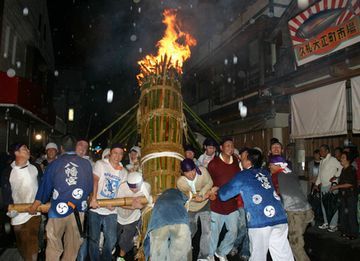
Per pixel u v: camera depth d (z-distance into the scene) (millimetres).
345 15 8516
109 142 5891
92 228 4508
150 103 4879
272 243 4082
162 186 4426
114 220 4684
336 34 8750
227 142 5250
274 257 4059
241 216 5625
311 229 7688
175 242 3818
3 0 12836
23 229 4609
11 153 4750
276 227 4051
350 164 6984
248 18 15047
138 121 5082
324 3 9148
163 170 4492
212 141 6477
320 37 9273
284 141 11977
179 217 3840
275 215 4020
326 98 9383
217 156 5426
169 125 4738
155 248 3797
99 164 4711
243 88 15305
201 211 5137
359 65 8312
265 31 13086
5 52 13820
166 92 4934
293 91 10531
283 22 12070
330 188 7242
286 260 4020
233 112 15461
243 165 5418
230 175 5223
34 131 19188
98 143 21219
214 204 5090
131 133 5578
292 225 4777
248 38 14547
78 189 4113
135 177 4199
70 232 4145
